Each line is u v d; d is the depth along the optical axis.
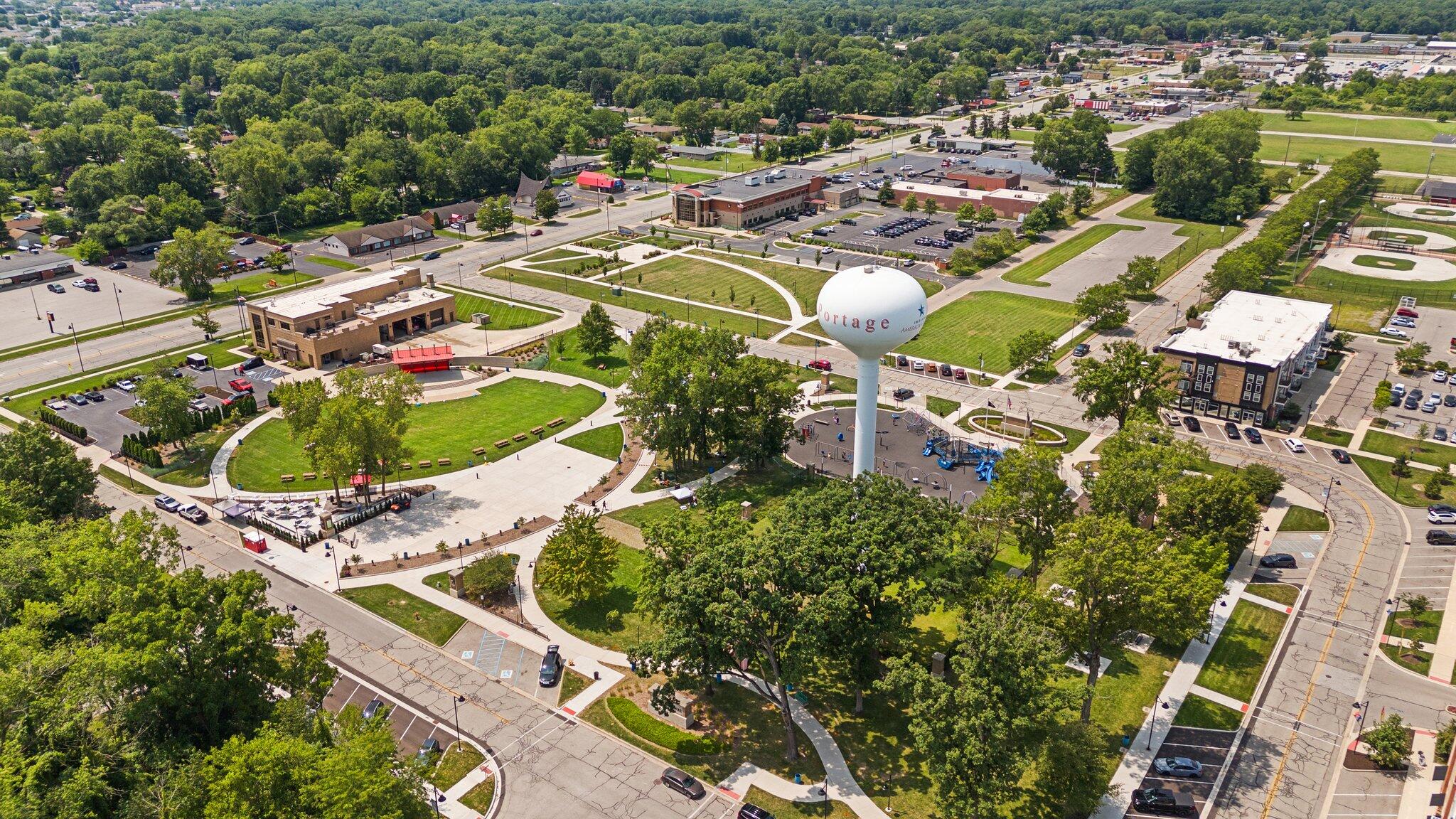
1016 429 177.12
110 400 192.50
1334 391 192.62
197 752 89.94
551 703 111.69
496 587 129.38
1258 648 119.31
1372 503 152.38
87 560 103.19
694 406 158.88
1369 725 106.38
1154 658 117.69
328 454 146.62
